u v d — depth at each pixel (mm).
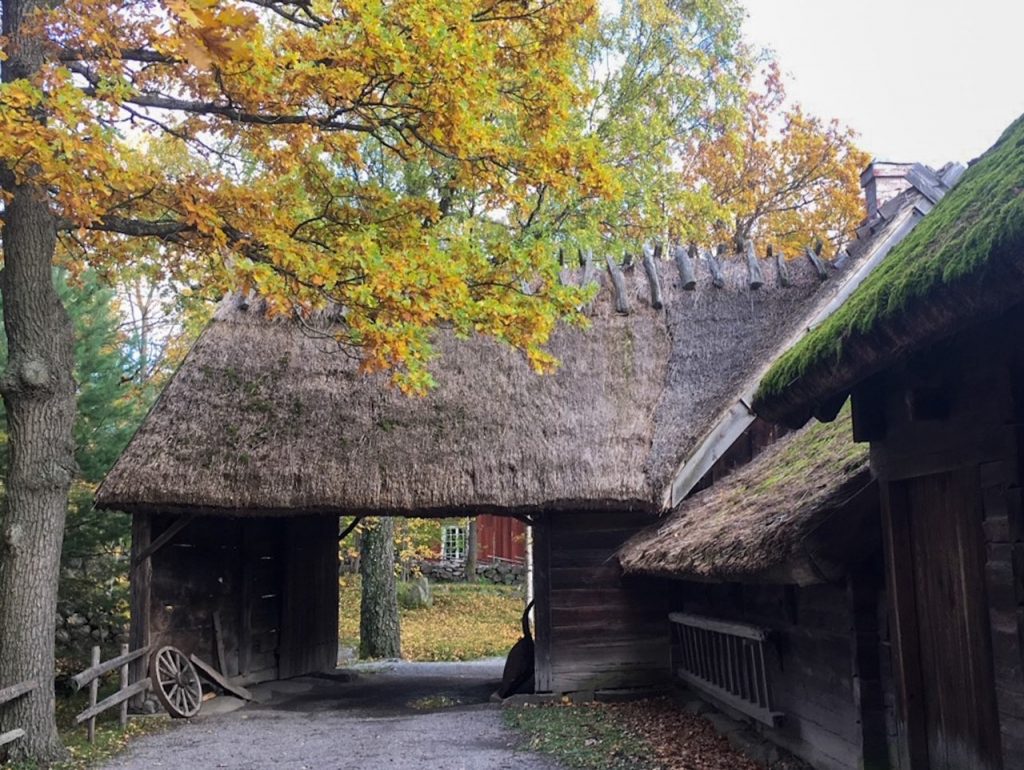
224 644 11711
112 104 6312
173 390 10672
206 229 6973
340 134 7754
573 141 8242
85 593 11633
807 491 5859
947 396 4059
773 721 6824
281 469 9852
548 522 10523
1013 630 3588
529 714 9367
